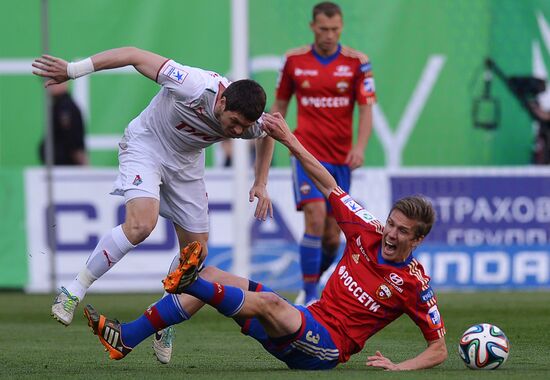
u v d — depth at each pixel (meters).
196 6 36.28
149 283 36.88
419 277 17.12
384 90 37.28
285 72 29.83
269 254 36.94
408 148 37.38
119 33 36.22
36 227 36.44
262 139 19.41
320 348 16.97
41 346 22.59
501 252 37.66
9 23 36.03
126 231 18.70
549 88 37.81
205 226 20.30
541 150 37.84
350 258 17.47
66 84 36.25
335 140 29.70
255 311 16.47
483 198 37.56
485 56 37.59
